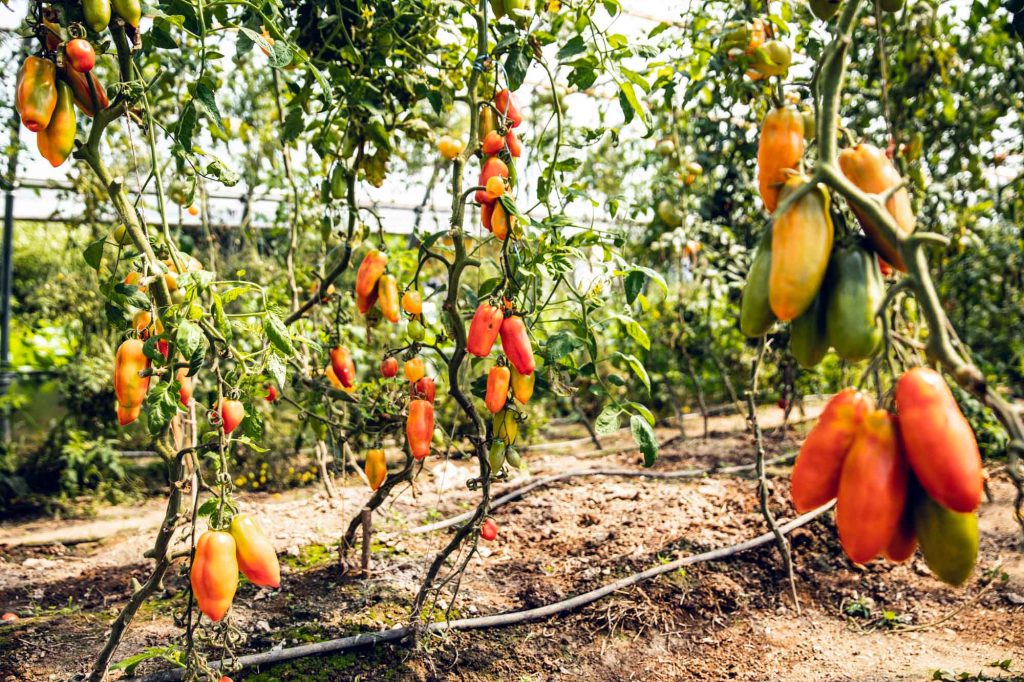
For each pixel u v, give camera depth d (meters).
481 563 3.24
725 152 5.01
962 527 0.83
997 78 4.67
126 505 4.67
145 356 1.72
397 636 2.53
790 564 2.85
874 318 0.89
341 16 2.44
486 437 2.34
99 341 5.45
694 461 4.98
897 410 0.84
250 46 2.01
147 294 1.80
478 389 2.30
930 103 4.23
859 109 4.45
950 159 4.72
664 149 4.52
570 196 2.47
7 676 2.34
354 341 4.35
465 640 2.59
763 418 6.54
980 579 3.10
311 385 2.82
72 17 1.65
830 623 2.86
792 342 0.99
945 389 0.82
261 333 2.01
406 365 2.25
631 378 6.00
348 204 2.71
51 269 6.38
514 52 2.12
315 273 2.75
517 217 1.85
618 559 3.18
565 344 2.11
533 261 2.10
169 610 2.81
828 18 1.54
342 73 2.51
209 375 3.30
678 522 3.56
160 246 1.92
